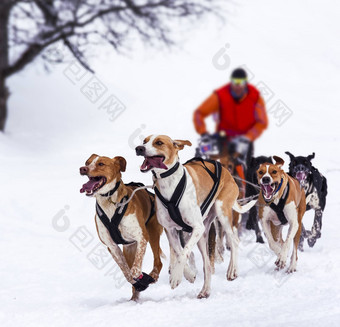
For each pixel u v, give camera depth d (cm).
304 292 756
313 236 1061
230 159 1024
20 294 819
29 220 1298
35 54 2352
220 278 855
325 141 2239
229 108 1091
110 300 790
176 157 727
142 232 738
